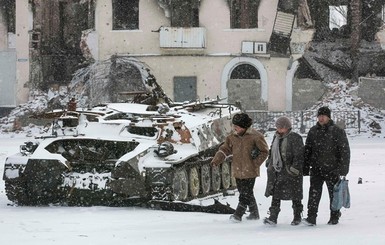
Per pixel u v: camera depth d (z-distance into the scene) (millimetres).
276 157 21188
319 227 20641
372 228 20000
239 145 22312
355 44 79875
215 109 32125
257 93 80438
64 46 85188
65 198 26297
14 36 85000
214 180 30141
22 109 79750
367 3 81625
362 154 50094
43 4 84188
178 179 26469
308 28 79812
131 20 81000
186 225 21219
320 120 21297
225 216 23719
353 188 30594
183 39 79562
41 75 83875
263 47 80125
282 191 21094
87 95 79812
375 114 76188
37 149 26719
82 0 82125
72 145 28172
